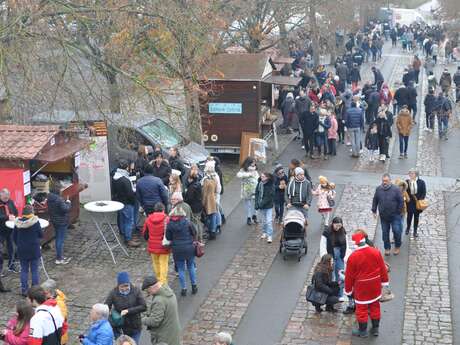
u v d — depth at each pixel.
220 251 18.33
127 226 18.38
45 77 18.97
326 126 27.98
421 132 33.09
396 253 18.08
